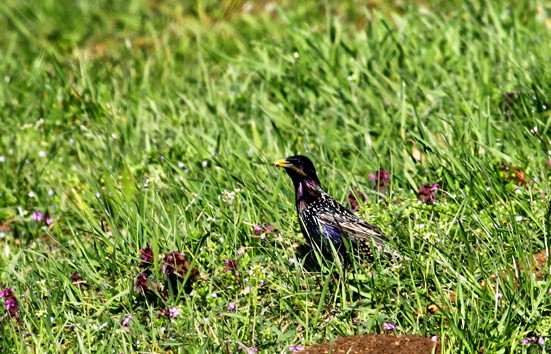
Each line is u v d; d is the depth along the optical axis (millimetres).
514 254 9367
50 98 16203
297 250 10367
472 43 15789
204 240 10078
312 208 10281
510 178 11070
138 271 9891
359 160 12531
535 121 12109
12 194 13273
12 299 9586
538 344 8242
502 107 13375
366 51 16047
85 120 15188
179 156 13141
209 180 11523
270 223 10484
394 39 15422
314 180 10391
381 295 9180
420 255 9539
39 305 9500
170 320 9156
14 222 12758
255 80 16266
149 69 17781
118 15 21750
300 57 15859
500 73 14414
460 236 9867
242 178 11508
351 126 13766
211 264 9867
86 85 16328
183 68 18156
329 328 8758
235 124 12977
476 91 14039
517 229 9594
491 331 8375
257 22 20625
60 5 22672
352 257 9617
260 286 9398
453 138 12109
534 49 14898
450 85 14406
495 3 17469
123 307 9578
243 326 8867
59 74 16594
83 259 10336
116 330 8984
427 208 10508
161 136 13773
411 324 8703
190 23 21047
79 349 8812
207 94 15578
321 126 13695
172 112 15164
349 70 15453
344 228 10086
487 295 8836
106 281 9961
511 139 12047
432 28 16672
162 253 10094
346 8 20516
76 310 9672
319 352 8297
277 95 14562
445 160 11281
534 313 8516
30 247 11672
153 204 11328
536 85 13273
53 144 14211
